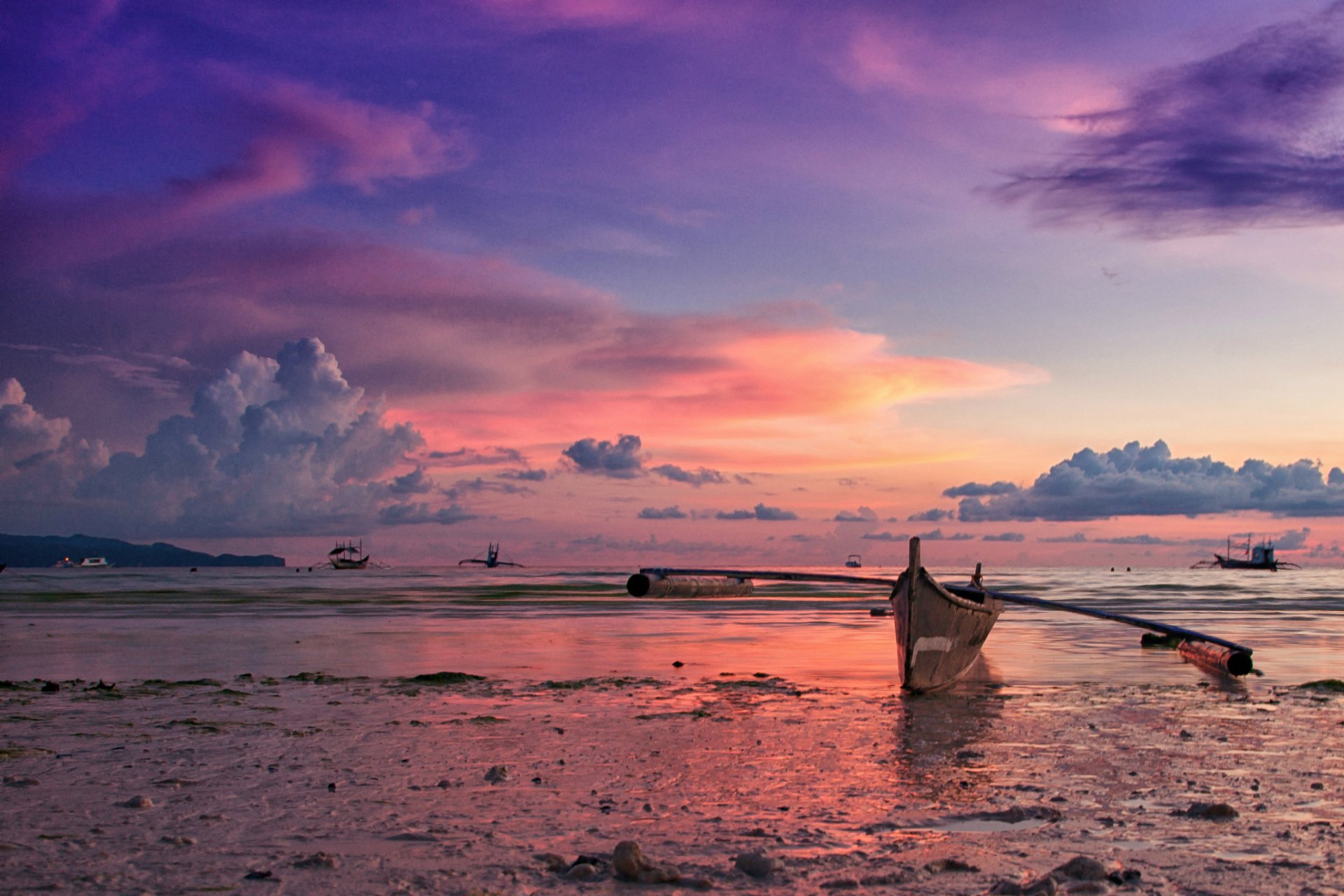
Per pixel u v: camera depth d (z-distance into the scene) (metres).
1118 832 7.41
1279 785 9.16
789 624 34.19
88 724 12.51
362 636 28.62
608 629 31.73
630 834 7.27
